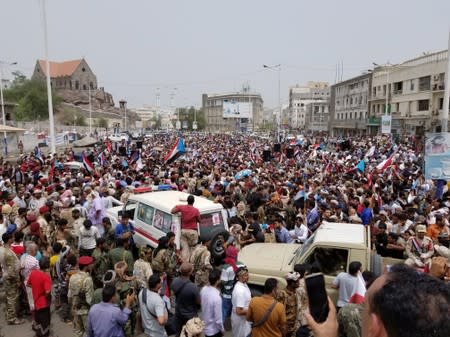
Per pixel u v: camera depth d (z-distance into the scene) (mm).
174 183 17375
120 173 20141
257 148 40500
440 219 10492
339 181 18938
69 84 131750
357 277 6855
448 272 7133
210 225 10062
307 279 2326
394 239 10352
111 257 8305
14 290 8312
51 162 22719
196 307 6629
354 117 79562
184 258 8695
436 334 1207
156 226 10234
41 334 7613
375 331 1342
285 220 12977
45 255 8859
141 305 6562
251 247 9680
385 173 21016
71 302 7453
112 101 147875
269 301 5691
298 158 31031
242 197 15398
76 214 10547
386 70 65312
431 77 52500
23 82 94812
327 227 8938
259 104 160750
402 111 60344
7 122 56781
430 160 13172
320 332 2096
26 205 14016
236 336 6707
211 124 163125
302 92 170250
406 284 1337
